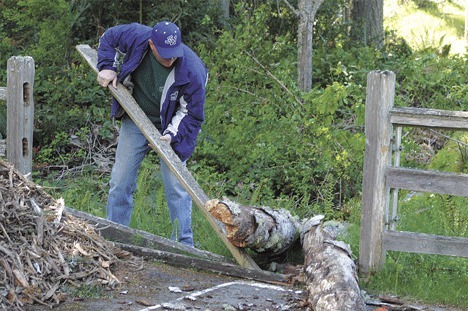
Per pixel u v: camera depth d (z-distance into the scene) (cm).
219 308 487
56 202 576
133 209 745
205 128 992
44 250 520
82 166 1016
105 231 619
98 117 1105
